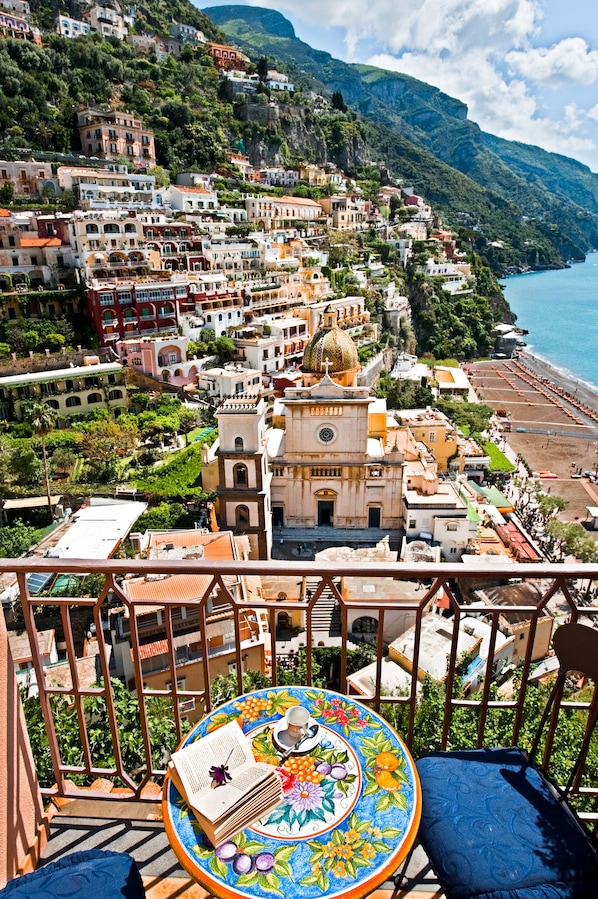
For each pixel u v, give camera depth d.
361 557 44.41
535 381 134.88
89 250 88.06
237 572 6.29
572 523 65.94
